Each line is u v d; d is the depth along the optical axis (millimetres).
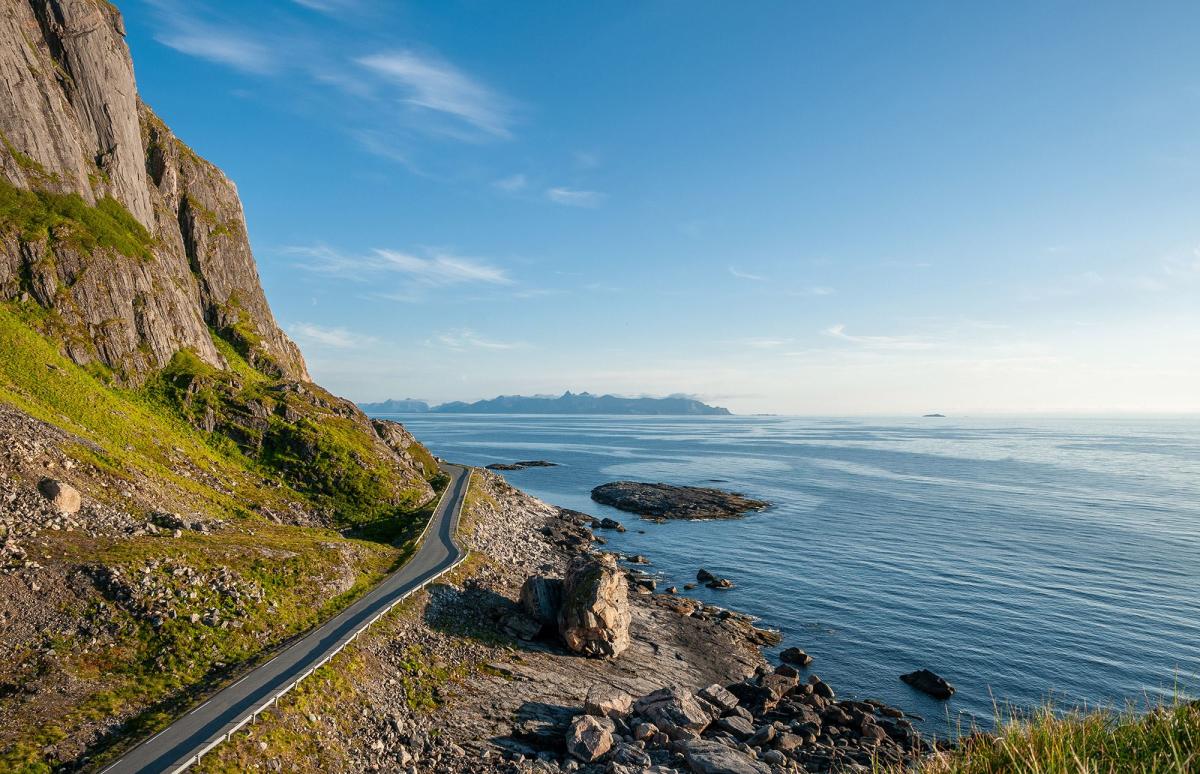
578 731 35688
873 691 48969
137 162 95938
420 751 33062
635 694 45250
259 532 54969
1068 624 61656
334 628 41469
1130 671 51750
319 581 47750
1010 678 50750
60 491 43344
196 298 106188
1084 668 52344
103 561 38719
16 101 77750
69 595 35719
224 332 106750
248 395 84625
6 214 72562
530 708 40219
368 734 33094
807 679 50625
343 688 35156
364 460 84000
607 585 51312
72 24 86875
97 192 86062
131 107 95875
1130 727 12492
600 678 46875
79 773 24938
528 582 53531
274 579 45125
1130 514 117250
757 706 44094
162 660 34094
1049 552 88875
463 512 80500
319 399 96625
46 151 79938
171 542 44656
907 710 46031
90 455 51906
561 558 80312
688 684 48188
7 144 76062
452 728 36156
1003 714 45250
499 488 112562
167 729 28094
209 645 36438
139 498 50906
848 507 124688
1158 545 92938
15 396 55875
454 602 51688
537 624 51281
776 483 161125
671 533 102375
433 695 39062
